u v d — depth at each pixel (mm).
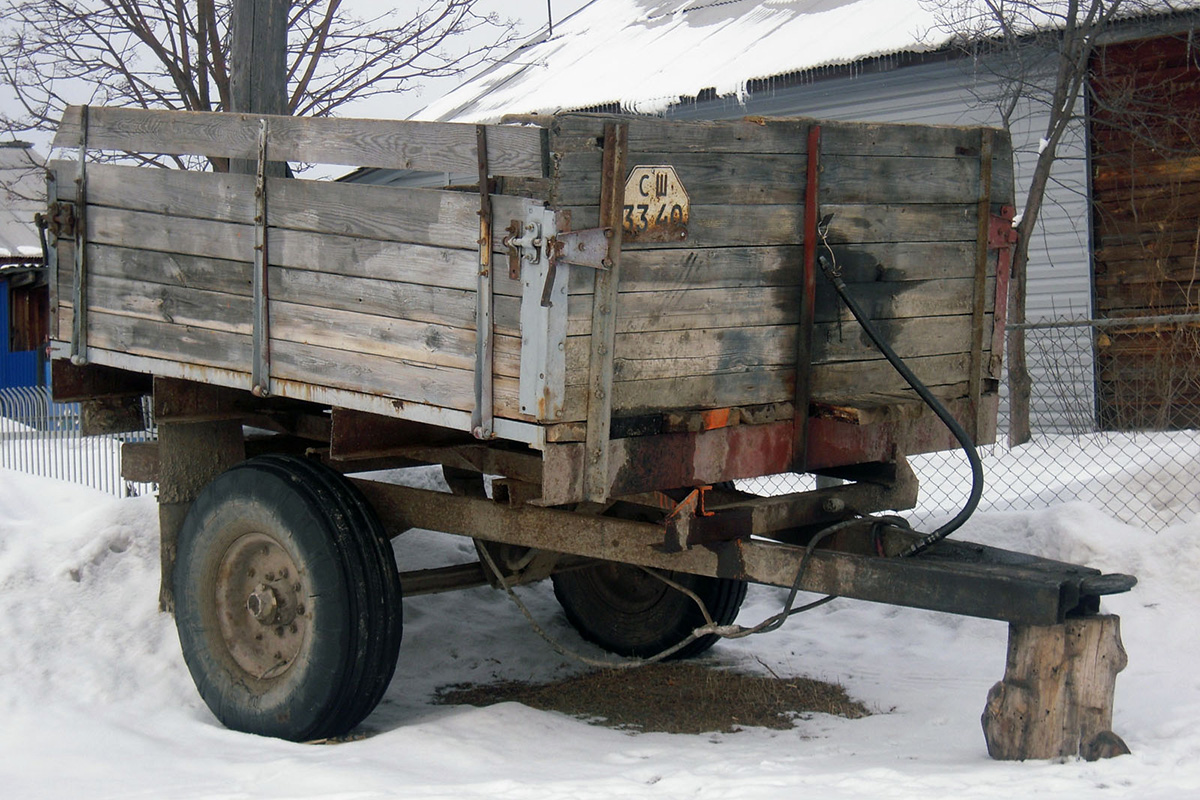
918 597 4195
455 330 4297
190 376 5422
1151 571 6523
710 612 6129
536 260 3924
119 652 5766
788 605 4469
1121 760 4102
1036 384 11109
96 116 5746
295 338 4934
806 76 11734
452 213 4289
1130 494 7594
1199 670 5609
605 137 3961
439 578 5488
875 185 4797
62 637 5797
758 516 4648
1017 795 3754
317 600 4863
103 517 6812
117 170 5652
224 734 5066
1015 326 7879
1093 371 10602
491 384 4156
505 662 6355
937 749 4621
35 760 4672
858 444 4879
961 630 6633
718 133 4281
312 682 4879
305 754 4676
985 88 11227
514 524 4996
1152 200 10625
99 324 5840
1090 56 10641
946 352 5188
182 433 6070
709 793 3994
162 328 5527
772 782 4066
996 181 5289
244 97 9312
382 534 5016
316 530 4879
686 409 4293
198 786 4297
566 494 3975
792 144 4527
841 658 6328
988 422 5387
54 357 6074
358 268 4648
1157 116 10398
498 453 4977
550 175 3893
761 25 14516
